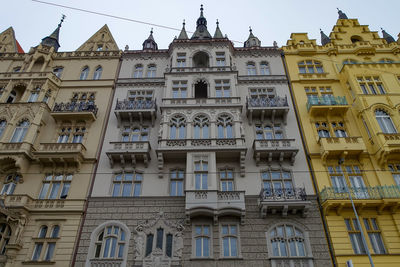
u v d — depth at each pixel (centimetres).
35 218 1836
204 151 1991
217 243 1697
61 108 2327
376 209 1809
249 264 1630
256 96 2473
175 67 2548
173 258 1652
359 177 1978
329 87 2498
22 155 2005
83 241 1747
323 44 2978
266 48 2819
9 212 1745
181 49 2709
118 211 1853
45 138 2227
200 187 1873
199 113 2219
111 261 1667
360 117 2239
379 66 2464
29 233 1784
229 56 2670
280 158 2017
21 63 2728
